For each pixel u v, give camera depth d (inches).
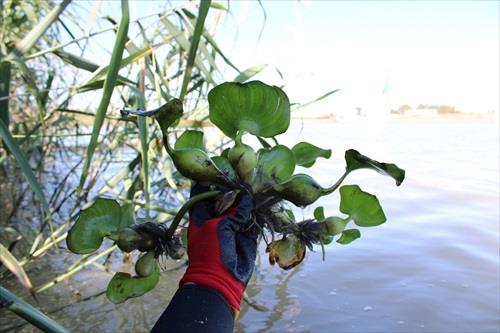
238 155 24.7
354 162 23.8
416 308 73.4
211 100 24.4
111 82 52.2
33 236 102.5
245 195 25.0
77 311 71.1
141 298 76.5
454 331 66.7
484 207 134.7
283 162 26.2
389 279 84.4
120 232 25.1
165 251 25.8
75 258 92.7
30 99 135.3
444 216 125.6
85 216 25.1
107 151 112.4
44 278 82.3
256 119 24.7
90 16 68.4
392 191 155.3
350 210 27.5
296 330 67.1
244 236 25.6
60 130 129.7
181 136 27.6
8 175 147.0
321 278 85.1
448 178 176.9
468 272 87.0
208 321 22.6
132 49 74.8
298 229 26.7
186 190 122.6
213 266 23.8
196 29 54.4
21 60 59.9
